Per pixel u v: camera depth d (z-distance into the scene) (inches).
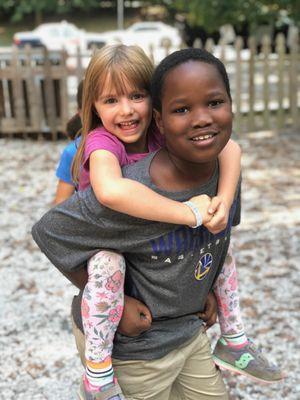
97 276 67.7
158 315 71.2
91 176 66.2
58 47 876.0
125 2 1558.8
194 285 70.9
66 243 68.8
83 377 73.2
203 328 77.6
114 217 65.2
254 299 164.6
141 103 71.1
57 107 373.4
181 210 63.4
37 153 347.3
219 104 62.0
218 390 78.9
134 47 72.3
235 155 73.0
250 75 369.7
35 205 253.4
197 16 454.6
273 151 333.7
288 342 143.6
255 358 81.5
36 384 131.0
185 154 62.7
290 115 388.2
